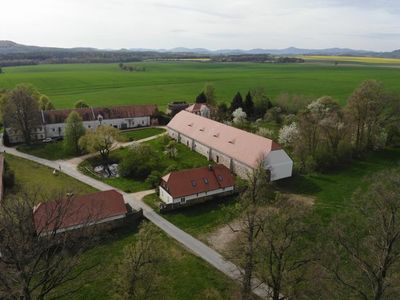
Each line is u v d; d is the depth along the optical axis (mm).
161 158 89062
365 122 86062
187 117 104312
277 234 36188
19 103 98000
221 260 47812
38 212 50000
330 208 61094
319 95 174875
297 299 33438
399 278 31078
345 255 38781
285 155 73312
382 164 81188
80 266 45750
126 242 52000
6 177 71312
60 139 108812
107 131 87000
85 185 73375
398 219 30500
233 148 79688
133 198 67062
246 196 48875
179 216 59812
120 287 37625
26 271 28828
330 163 79375
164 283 43000
